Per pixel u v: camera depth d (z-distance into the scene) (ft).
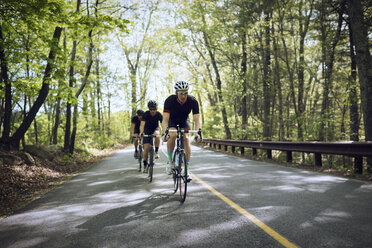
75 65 35.53
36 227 12.62
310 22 60.13
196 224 11.66
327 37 56.03
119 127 136.98
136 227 11.73
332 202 13.92
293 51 74.02
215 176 24.20
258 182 20.49
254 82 75.36
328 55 57.98
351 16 35.45
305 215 12.03
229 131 78.79
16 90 36.78
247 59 71.87
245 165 31.65
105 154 63.87
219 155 46.93
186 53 82.99
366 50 34.58
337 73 57.41
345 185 18.01
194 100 17.51
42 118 83.25
